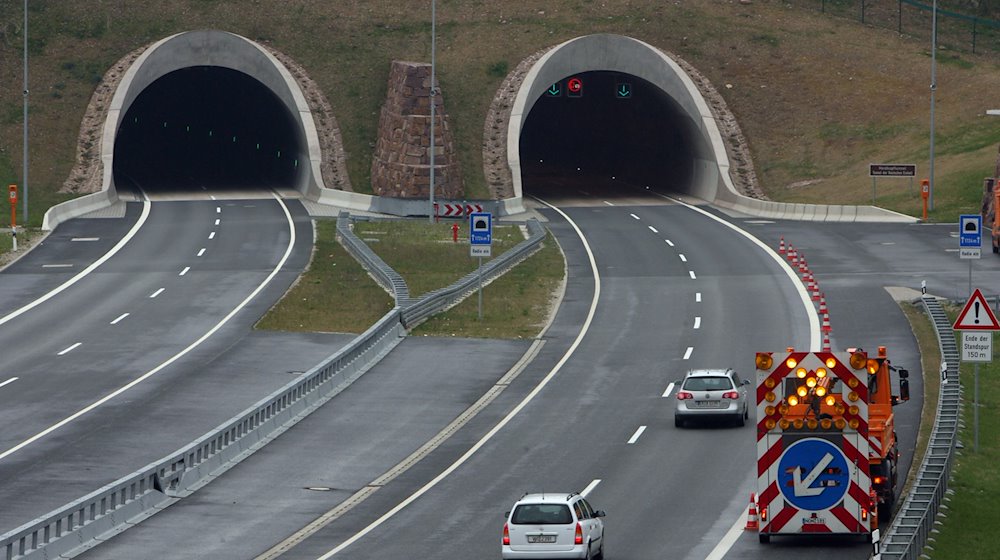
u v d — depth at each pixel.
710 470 126.62
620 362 177.75
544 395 161.50
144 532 111.94
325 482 127.75
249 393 160.62
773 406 100.81
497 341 193.50
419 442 142.00
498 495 121.00
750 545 102.69
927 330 188.38
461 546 105.19
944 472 117.19
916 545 94.56
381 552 104.31
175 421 147.62
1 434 143.50
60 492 122.00
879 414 108.94
